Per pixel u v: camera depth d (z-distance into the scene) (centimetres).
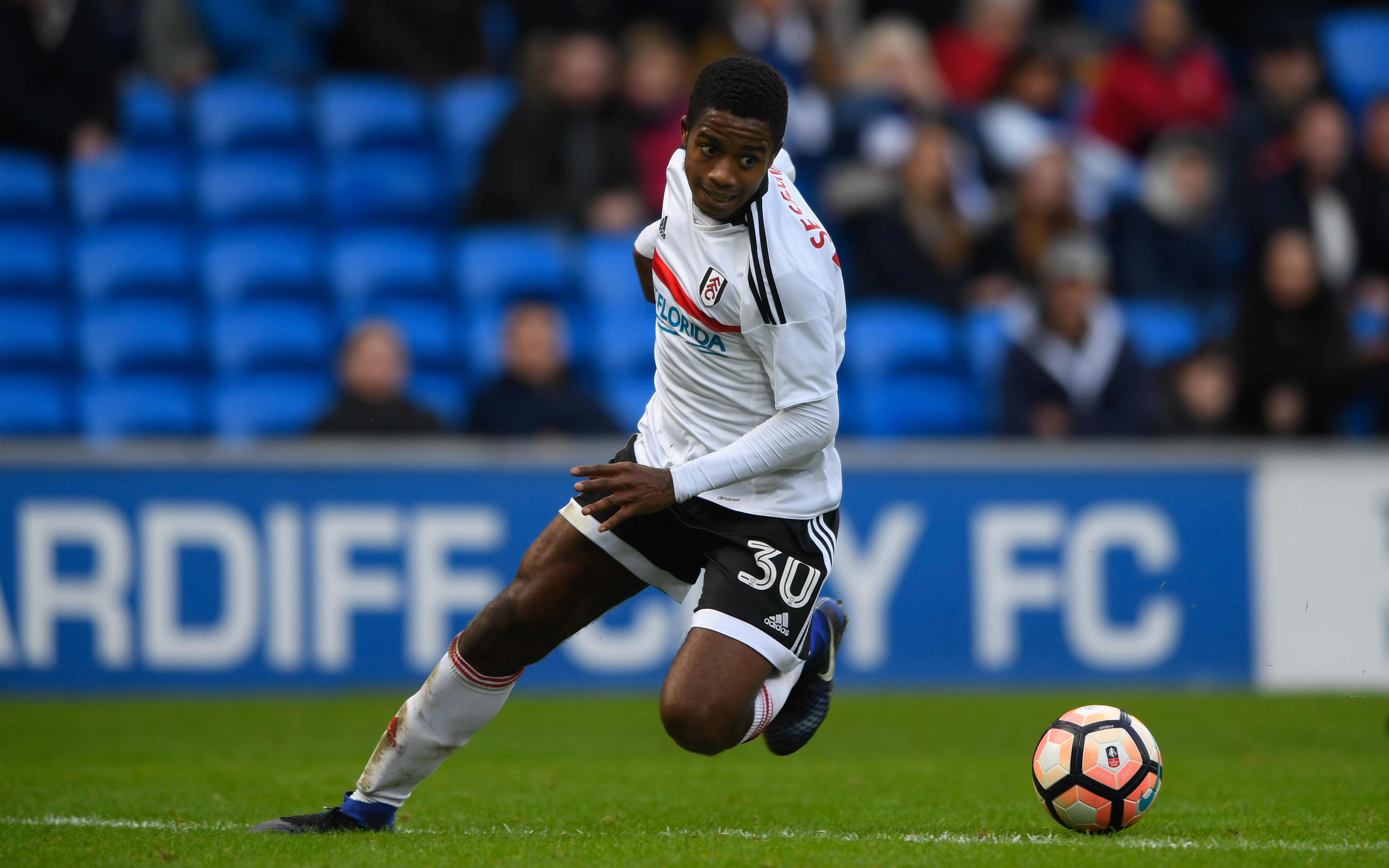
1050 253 3519
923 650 3039
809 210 1374
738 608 1357
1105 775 1452
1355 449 3122
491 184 4062
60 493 2838
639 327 3978
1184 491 3095
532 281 3975
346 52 4509
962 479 3067
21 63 4153
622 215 4084
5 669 2816
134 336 3875
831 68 4538
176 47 4372
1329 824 1552
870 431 3809
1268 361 3622
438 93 4478
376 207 4228
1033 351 3462
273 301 3969
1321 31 5025
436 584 2958
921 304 3928
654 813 1670
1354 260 4275
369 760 2103
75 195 4144
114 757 2200
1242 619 3091
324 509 2922
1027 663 3056
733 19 4359
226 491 2889
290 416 3775
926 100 4288
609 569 1422
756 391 1389
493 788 1894
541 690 3038
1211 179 4250
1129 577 3080
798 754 2281
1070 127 4747
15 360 3847
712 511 1395
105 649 2845
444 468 2972
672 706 1309
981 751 2317
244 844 1390
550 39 4278
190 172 4228
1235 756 2188
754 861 1298
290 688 2894
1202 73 4594
